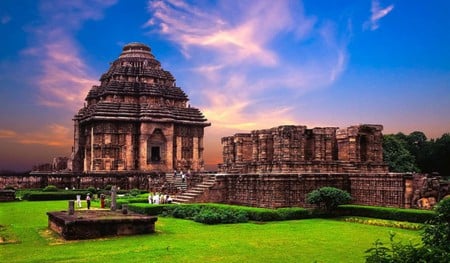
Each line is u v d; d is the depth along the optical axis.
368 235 27.30
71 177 73.06
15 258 20.47
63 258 20.47
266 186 40.19
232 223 33.47
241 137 51.59
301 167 41.66
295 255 21.30
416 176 35.31
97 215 29.39
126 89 86.38
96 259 20.27
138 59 93.00
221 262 19.80
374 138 45.34
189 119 89.88
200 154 90.88
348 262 19.81
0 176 69.25
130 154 83.38
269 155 46.06
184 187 59.25
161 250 22.42
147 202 46.72
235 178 46.12
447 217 15.98
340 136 45.53
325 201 36.25
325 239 25.86
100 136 82.12
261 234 27.86
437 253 10.22
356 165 43.44
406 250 10.58
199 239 25.91
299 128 42.38
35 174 71.31
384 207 35.97
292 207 39.12
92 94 92.00
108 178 74.88
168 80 94.88
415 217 31.33
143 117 83.31
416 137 89.62
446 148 80.94
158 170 84.19
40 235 27.22
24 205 49.38
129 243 24.42
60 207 46.69
